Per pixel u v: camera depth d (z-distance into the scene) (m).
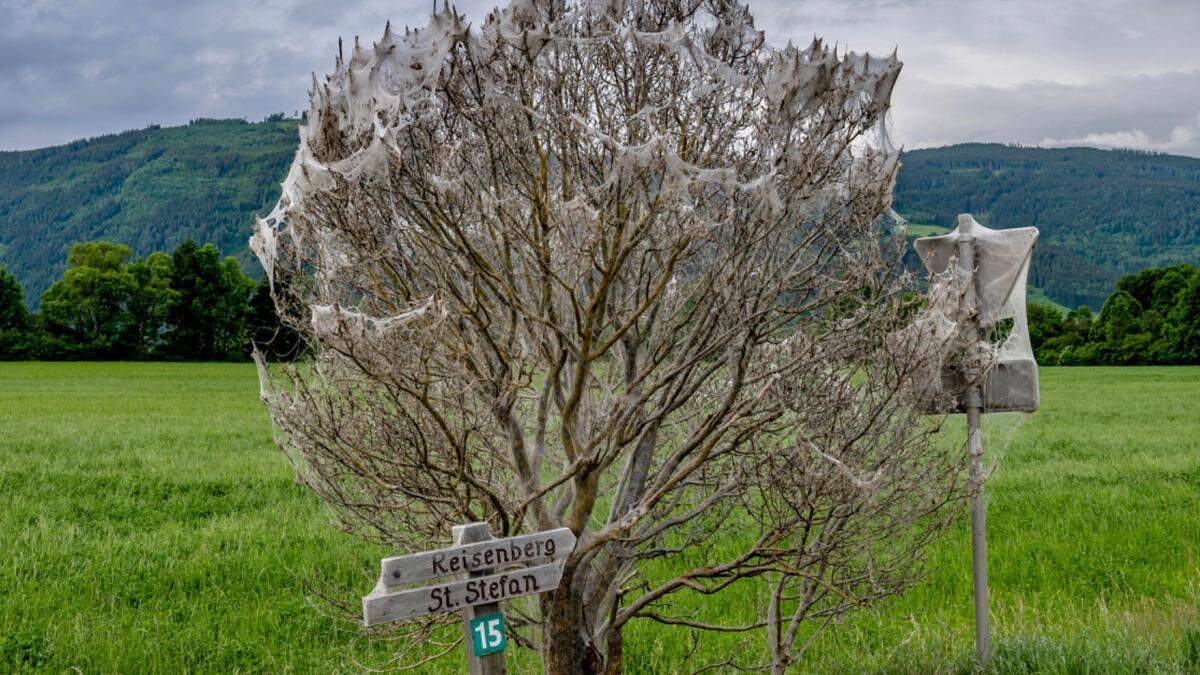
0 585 10.82
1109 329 90.75
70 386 55.56
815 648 8.12
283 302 5.08
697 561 10.22
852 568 5.93
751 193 4.64
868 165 5.14
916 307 5.55
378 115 4.55
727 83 4.91
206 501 16.81
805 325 5.37
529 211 4.98
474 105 4.62
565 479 4.97
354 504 5.25
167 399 45.28
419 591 4.13
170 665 8.53
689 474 5.09
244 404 42.06
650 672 8.00
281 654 8.67
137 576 11.34
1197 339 84.81
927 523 6.18
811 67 4.62
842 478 4.95
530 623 5.71
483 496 5.27
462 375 4.89
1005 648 6.86
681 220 4.53
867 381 5.36
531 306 5.25
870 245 5.12
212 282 98.12
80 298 98.62
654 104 4.90
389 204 4.56
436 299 4.70
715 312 5.12
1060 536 13.09
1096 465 20.42
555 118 4.76
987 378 6.11
